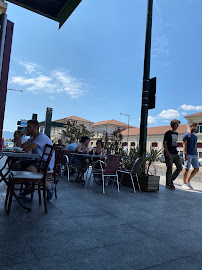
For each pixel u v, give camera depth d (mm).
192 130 6250
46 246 2023
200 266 1873
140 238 2404
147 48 6121
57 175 7070
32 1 3891
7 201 3457
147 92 6070
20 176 2867
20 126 10766
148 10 6160
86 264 1763
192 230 2791
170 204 4184
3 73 2549
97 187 5422
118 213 3311
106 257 1908
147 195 4883
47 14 4039
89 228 2578
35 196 3965
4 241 2061
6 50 2572
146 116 6051
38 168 3461
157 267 1808
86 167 5898
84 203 3748
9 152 2906
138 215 3285
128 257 1941
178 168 6094
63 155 6613
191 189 6180
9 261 1712
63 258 1829
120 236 2414
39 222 2643
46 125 9672
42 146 3592
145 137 6012
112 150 7320
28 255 1831
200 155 38531
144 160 5609
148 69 6125
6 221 2594
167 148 6031
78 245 2100
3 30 2521
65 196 4180
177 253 2100
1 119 2561
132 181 5160
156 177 5406
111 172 5004
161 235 2541
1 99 2537
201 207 4098
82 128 14141
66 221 2756
